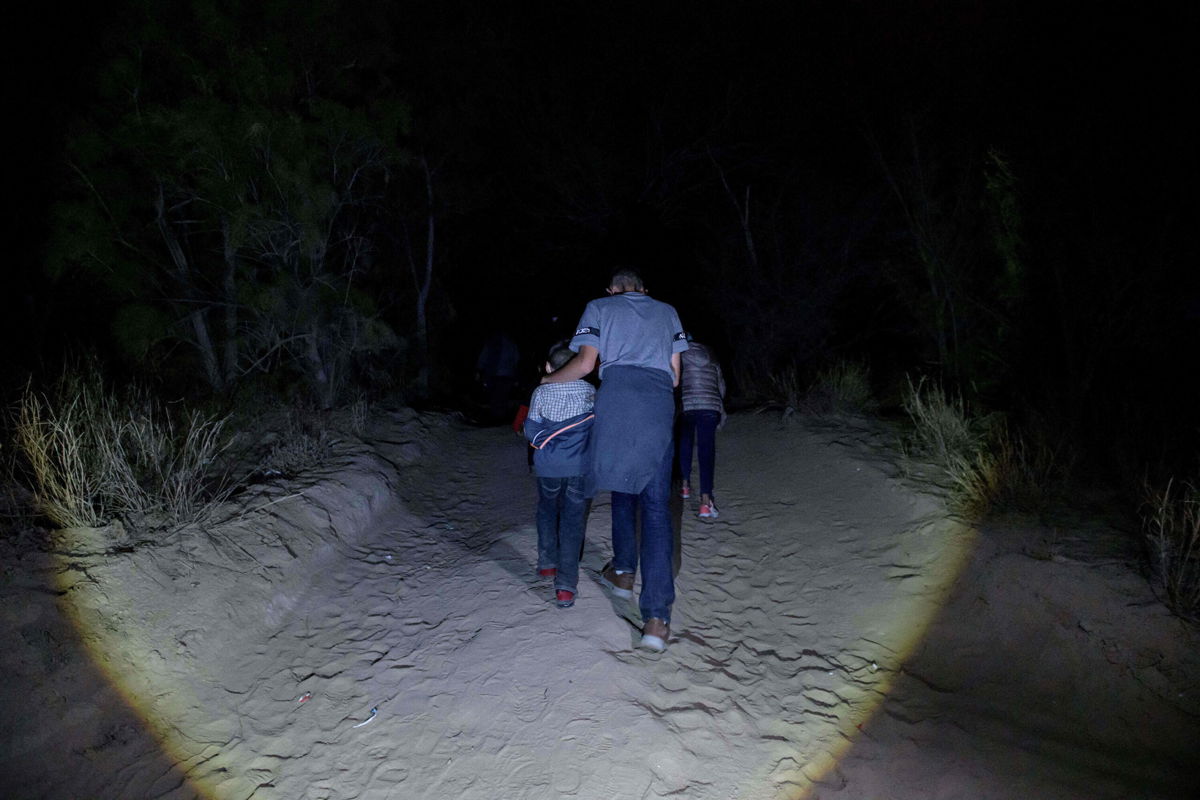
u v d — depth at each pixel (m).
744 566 5.64
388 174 9.00
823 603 5.12
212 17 7.08
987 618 4.64
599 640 4.34
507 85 14.52
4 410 5.31
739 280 14.06
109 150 6.63
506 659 4.24
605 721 3.76
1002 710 4.05
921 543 5.49
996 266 7.88
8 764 3.26
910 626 4.80
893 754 3.76
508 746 3.65
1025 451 5.96
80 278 7.16
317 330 8.06
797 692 4.22
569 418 4.65
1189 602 4.03
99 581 4.10
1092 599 4.25
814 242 13.76
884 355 13.47
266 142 7.22
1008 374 7.35
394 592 5.10
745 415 9.62
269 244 7.68
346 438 7.41
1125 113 6.36
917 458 6.95
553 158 15.48
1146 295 6.13
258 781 3.49
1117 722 3.79
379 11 9.00
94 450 5.08
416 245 12.02
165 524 4.72
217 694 3.97
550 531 4.98
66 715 3.51
